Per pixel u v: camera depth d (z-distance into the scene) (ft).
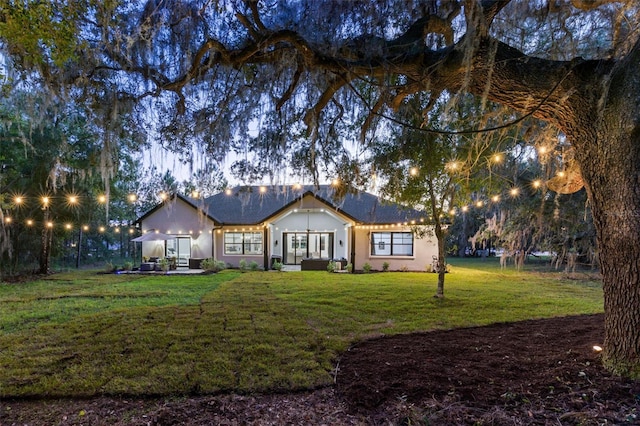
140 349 13.66
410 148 20.11
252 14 10.45
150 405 9.35
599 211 9.76
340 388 10.02
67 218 42.32
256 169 14.84
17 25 6.88
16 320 18.72
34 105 11.84
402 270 47.83
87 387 10.29
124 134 14.14
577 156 10.32
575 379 9.32
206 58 11.78
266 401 9.43
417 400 8.94
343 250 51.16
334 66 10.45
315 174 15.08
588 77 9.33
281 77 12.78
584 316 18.72
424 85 10.89
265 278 38.09
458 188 24.16
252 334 15.71
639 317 8.91
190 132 14.21
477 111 16.10
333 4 9.95
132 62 11.19
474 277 39.09
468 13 8.89
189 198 51.98
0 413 9.00
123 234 74.38
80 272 46.09
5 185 36.40
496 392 9.09
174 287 31.35
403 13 10.25
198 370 11.51
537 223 35.14
